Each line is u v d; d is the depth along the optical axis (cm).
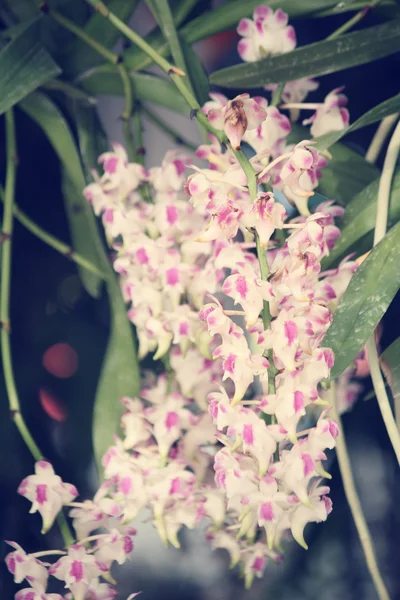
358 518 56
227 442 51
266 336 49
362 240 56
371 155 60
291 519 51
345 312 51
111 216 56
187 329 55
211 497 55
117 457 55
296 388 50
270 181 54
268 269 50
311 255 49
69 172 62
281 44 57
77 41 62
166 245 56
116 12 62
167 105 61
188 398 57
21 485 55
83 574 53
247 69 56
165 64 54
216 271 55
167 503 55
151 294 56
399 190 56
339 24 68
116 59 59
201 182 49
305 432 51
